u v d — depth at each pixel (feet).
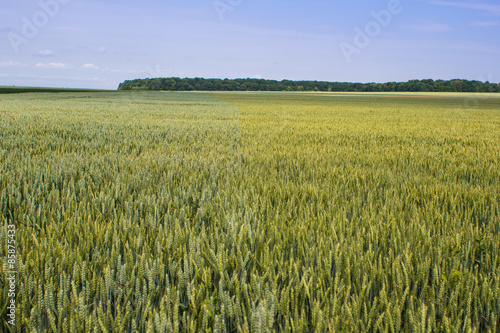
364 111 93.71
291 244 8.64
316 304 5.78
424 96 260.01
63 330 5.37
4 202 10.98
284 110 89.40
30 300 6.23
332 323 5.58
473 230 9.57
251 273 6.85
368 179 16.90
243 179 15.40
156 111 70.28
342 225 9.56
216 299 6.02
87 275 6.75
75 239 8.73
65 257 7.11
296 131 39.93
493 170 19.15
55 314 5.95
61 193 12.91
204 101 126.31
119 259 6.97
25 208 10.62
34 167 15.88
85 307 5.60
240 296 6.46
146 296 6.28
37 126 37.09
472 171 18.89
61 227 9.04
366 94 295.07
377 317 5.97
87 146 25.50
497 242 8.63
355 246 8.11
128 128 38.29
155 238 8.47
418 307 6.10
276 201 12.43
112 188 12.30
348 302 6.40
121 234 8.67
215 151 24.22
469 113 92.84
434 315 6.18
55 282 6.59
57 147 24.20
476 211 11.76
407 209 11.86
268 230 9.36
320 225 9.35
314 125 48.16
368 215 10.61
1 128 34.30
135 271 6.92
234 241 7.98
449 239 8.86
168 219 9.81
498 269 7.32
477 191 13.98
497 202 12.80
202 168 18.17
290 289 6.72
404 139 35.09
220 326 5.61
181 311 6.50
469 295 6.06
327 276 7.20
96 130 35.12
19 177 13.94
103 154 22.82
